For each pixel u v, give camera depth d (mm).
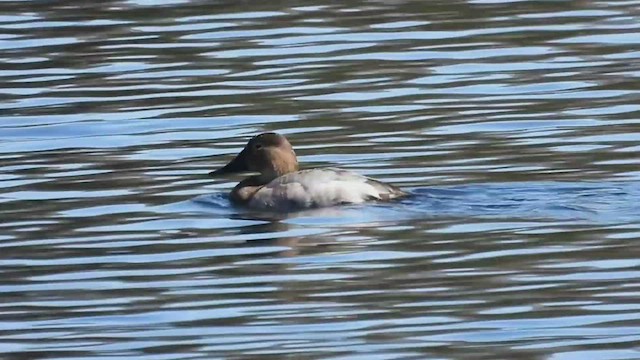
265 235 15461
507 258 14414
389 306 13305
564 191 16422
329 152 18203
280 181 16578
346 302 13430
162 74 21453
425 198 16391
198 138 18953
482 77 20922
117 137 19047
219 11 24516
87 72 21641
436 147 18203
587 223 15414
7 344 12773
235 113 19766
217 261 14695
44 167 17969
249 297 13656
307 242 15203
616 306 13109
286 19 23969
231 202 16672
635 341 12367
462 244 14914
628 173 16906
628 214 15688
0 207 16516
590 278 13805
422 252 14719
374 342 12508
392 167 17562
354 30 23219
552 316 12945
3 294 13961
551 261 14297
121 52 22453
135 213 16281
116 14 24469
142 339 12789
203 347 12555
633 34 22656
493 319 12930
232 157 18203
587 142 18141
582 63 21391
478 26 23359
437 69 21328
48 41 23094
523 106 19641
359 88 20578
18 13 24656
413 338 12562
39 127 19484
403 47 22359
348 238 15266
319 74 21234
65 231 15688
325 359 12180
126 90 20828
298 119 19500
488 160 17641
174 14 24391
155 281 14180
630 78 20625
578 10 24125
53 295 13891
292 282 14016
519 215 15773
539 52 21969
